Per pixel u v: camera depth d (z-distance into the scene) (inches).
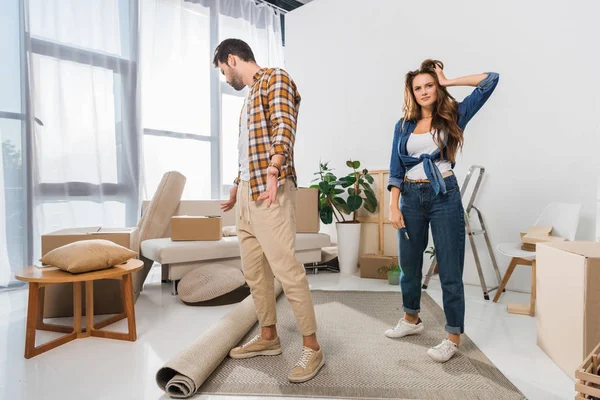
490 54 133.5
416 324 87.0
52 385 65.1
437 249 74.9
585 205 116.1
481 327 94.3
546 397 61.5
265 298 75.1
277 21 217.6
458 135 72.7
